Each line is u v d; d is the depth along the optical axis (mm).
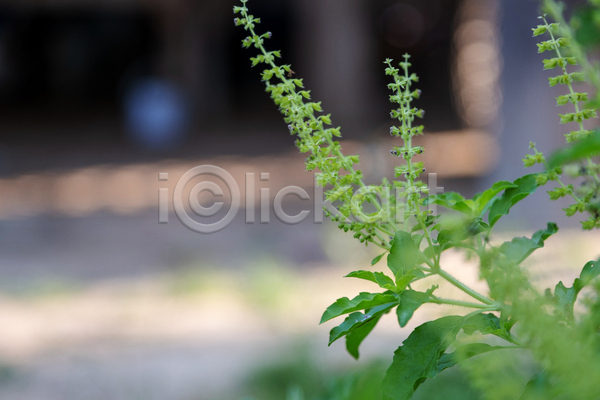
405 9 23156
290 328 5488
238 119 19734
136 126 16453
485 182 8695
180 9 18375
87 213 10516
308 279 6941
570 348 539
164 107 16391
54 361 5230
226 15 19000
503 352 558
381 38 23219
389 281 804
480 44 16438
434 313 769
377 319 938
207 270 7316
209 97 19375
